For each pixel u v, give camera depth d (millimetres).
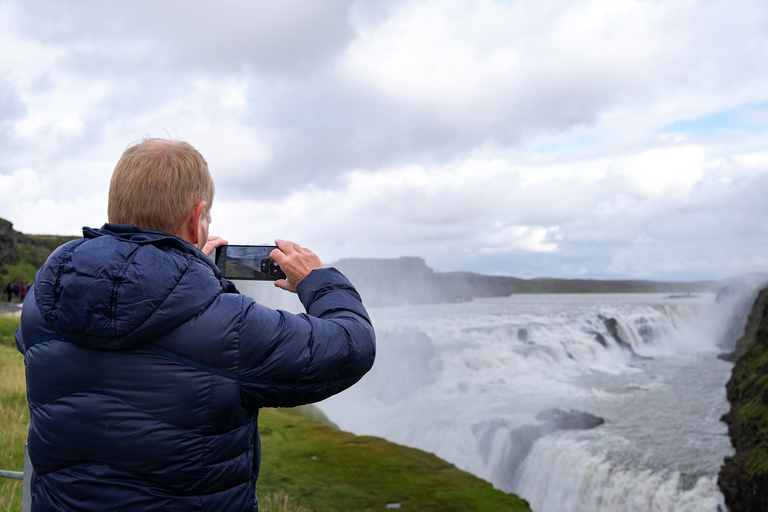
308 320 1396
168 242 1340
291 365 1303
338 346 1383
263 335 1300
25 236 57844
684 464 15656
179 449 1243
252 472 1426
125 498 1239
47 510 1297
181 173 1417
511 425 20938
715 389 25797
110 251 1242
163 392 1233
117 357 1237
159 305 1208
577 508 16328
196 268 1314
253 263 1732
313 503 10336
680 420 20203
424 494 11281
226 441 1303
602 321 40594
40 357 1286
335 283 1605
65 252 1294
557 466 17500
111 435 1225
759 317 32469
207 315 1272
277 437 14695
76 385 1247
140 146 1468
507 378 29406
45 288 1269
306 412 18766
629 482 15273
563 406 23547
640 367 33688
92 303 1183
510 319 41094
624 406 23016
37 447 1293
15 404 9672
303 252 1696
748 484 13023
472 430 21172
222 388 1270
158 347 1244
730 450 16344
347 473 12125
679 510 13969
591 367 33625
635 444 17750
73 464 1271
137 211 1396
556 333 37000
